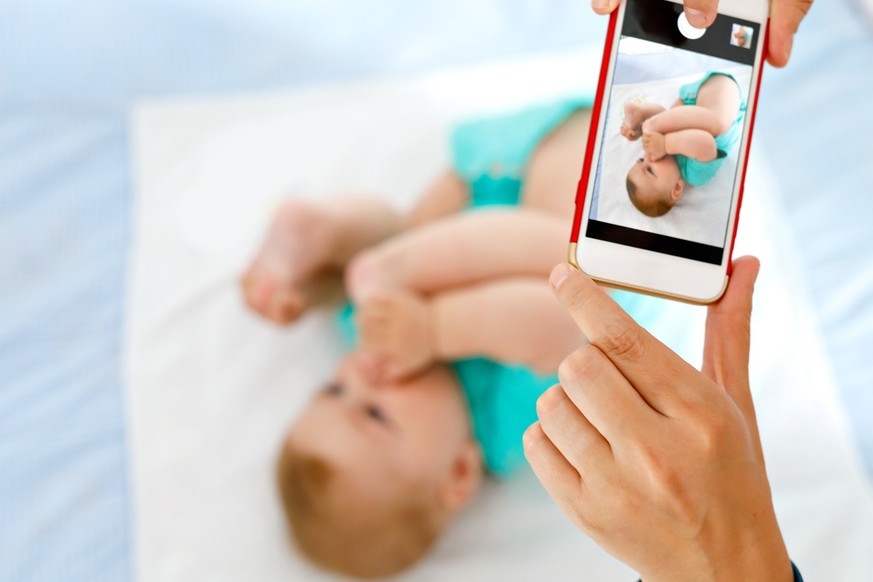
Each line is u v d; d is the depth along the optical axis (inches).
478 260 45.1
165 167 51.1
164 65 52.9
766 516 16.2
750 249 47.8
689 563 16.5
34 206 49.8
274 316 47.6
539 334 43.5
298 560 44.2
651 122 22.0
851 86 51.9
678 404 15.9
